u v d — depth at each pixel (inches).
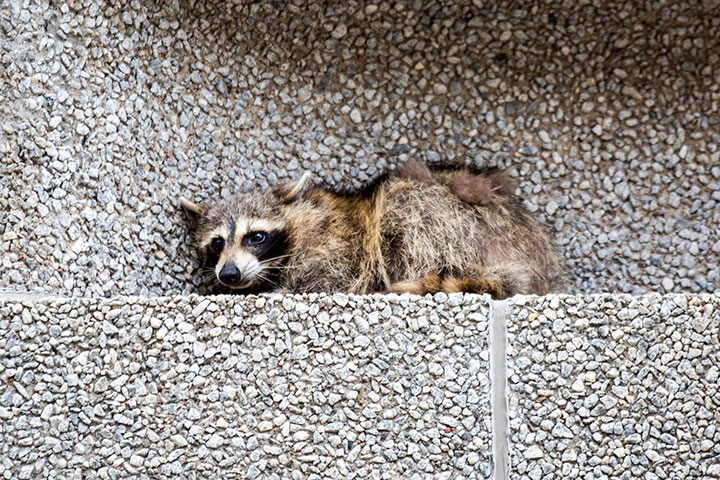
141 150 342.0
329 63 394.6
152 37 352.5
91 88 327.0
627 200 394.3
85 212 318.7
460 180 342.3
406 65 397.7
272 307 280.7
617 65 395.9
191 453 275.9
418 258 331.6
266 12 382.6
